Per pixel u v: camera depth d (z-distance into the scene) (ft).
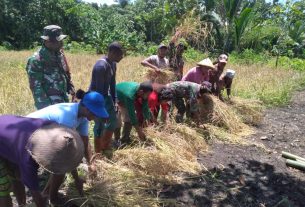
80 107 11.11
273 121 25.82
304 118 27.20
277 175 16.67
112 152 16.10
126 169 14.83
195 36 28.53
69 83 15.07
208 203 13.84
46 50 13.37
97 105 10.97
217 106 22.31
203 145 19.11
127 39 77.92
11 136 9.76
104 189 12.96
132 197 13.01
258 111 25.73
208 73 22.81
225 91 29.58
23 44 85.15
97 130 15.24
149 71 22.97
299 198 14.74
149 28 95.35
